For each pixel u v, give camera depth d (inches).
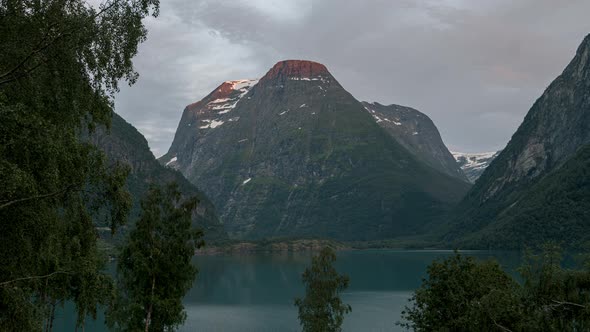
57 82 1095.0
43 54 1068.5
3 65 1033.5
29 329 934.4
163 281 2375.7
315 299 3196.4
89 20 1095.6
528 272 1300.4
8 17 1023.6
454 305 1747.0
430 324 1804.9
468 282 1772.9
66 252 1268.5
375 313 5812.0
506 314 1301.7
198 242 2493.8
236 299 7283.5
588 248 1302.9
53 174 984.9
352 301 6953.7
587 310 1116.5
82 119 1262.3
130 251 2386.8
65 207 1141.1
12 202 904.3
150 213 2405.3
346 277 3253.0
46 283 1237.7
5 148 904.3
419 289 1871.3
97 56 1157.1
